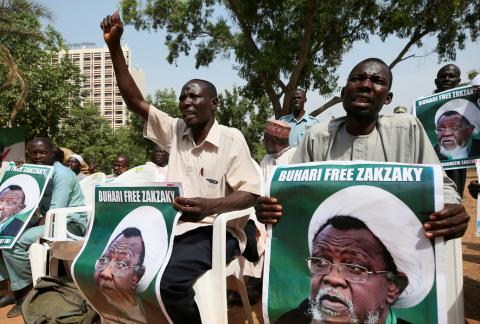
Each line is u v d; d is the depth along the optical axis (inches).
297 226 82.9
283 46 614.2
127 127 1320.1
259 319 145.4
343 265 77.9
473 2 643.5
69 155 342.0
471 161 144.6
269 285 83.2
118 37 121.9
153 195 105.9
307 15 563.5
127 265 104.0
